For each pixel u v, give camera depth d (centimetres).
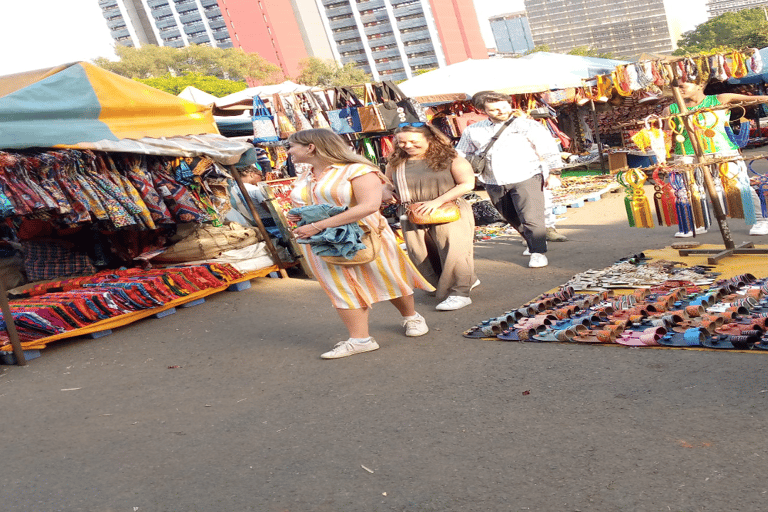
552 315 478
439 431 340
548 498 263
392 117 1024
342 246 453
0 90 669
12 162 579
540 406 352
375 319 580
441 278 579
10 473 360
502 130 695
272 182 881
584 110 1942
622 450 291
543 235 693
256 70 11931
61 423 429
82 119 654
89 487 331
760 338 385
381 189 462
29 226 766
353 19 16475
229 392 448
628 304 492
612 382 369
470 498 272
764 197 645
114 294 645
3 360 576
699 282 536
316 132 461
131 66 10862
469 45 17362
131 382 495
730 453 275
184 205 730
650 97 1638
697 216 638
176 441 376
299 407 404
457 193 557
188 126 765
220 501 300
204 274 723
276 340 559
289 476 315
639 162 1430
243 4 15575
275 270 796
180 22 16688
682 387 347
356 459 322
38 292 720
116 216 664
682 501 247
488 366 425
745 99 635
